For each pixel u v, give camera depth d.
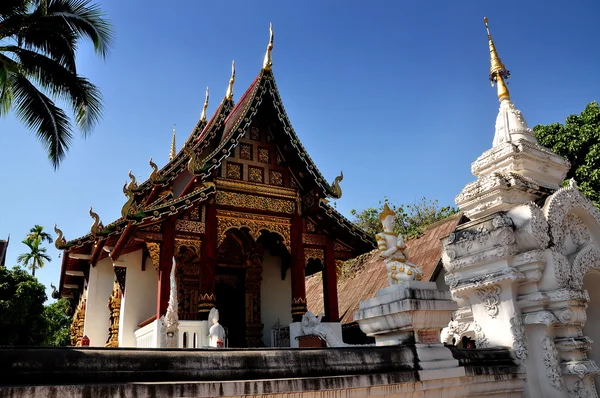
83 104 17.44
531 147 8.44
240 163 16.94
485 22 9.96
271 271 20.80
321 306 23.73
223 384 4.26
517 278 6.76
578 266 6.98
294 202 17.53
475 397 6.25
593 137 16.91
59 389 3.55
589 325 8.08
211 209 15.84
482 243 7.27
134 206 13.77
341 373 5.14
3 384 3.53
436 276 15.63
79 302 24.52
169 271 14.45
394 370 5.52
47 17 16.50
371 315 6.34
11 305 25.38
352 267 23.98
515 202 7.61
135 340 16.59
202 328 14.05
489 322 7.12
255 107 16.28
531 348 6.75
